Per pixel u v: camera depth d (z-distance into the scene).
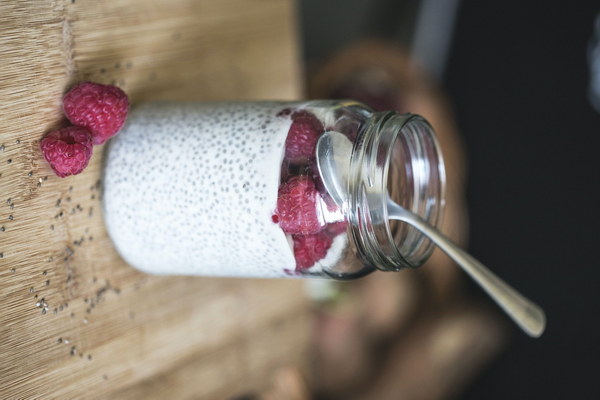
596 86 0.88
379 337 0.79
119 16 0.47
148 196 0.45
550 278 0.93
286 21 0.58
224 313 0.54
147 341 0.50
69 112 0.44
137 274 0.49
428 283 0.83
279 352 0.58
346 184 0.43
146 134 0.46
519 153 0.93
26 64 0.43
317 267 0.45
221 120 0.46
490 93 0.94
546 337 0.93
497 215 0.95
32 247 0.44
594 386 0.92
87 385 0.47
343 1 0.86
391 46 0.83
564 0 0.88
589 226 0.91
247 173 0.44
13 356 0.44
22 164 0.43
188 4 0.51
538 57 0.91
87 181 0.46
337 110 0.45
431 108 0.80
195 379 0.53
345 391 0.75
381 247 0.43
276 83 0.57
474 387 0.94
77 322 0.47
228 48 0.54
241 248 0.45
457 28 0.93
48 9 0.43
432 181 0.48
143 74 0.49
